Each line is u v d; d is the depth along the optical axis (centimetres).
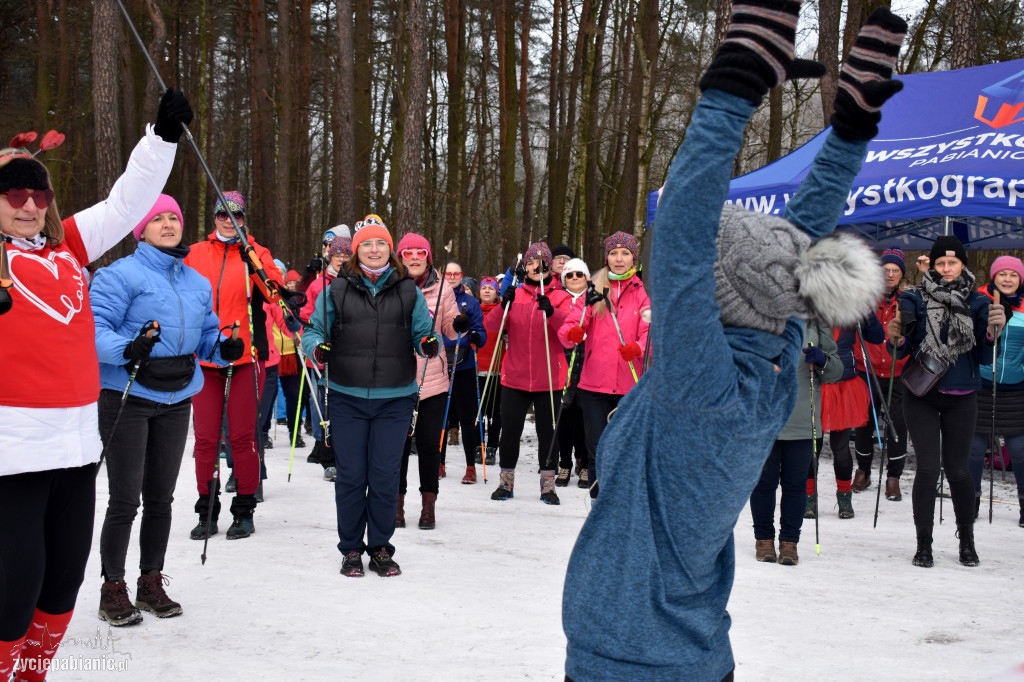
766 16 147
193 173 2425
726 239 162
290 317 556
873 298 158
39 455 260
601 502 165
